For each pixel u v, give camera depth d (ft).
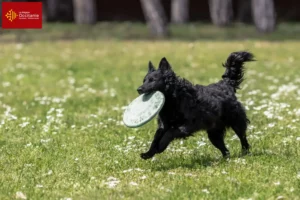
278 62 96.37
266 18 146.51
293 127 46.80
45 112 58.18
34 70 90.38
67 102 63.31
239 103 39.68
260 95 64.03
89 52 111.96
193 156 39.37
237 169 35.78
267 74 82.74
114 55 107.55
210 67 91.81
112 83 78.48
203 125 37.47
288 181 33.42
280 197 30.58
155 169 36.81
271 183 33.06
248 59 40.29
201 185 32.89
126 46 122.01
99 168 37.35
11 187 33.83
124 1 194.29
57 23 169.89
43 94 70.18
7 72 88.28
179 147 42.06
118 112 56.80
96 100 64.64
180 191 31.81
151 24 143.43
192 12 195.93
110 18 192.95
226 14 163.63
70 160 39.37
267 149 41.09
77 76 84.99
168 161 38.34
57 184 34.12
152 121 51.85
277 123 48.88
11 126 50.42
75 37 140.26
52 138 45.98
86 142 44.70
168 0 200.34
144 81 37.04
